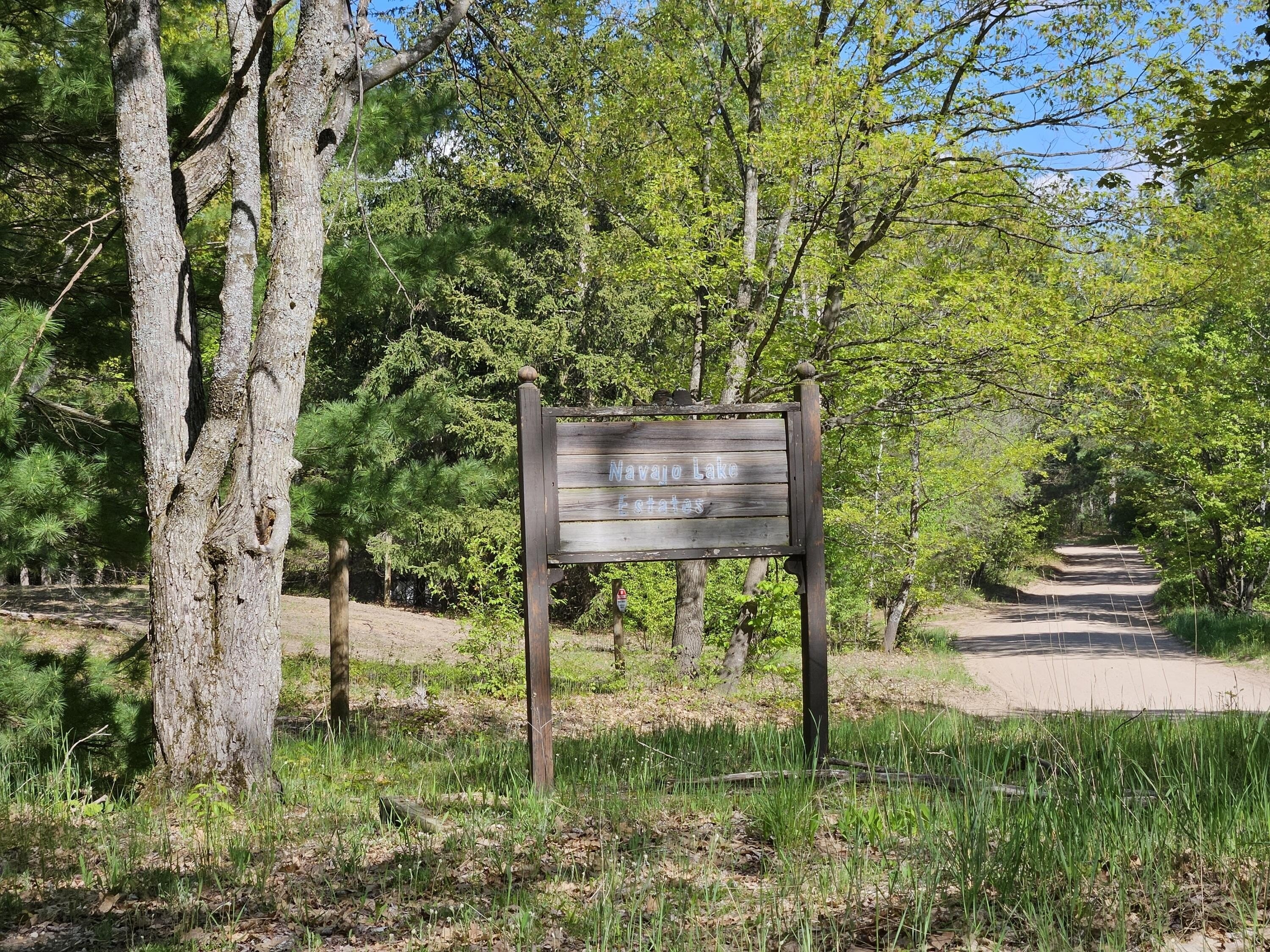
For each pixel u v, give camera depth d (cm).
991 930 339
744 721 1139
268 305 694
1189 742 622
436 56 1043
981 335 1309
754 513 667
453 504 988
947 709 1303
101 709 752
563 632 2617
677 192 1426
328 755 812
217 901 412
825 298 1544
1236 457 2220
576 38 1465
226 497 838
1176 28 1297
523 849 470
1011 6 1311
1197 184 1416
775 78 1332
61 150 923
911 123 1342
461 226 1032
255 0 745
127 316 943
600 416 643
